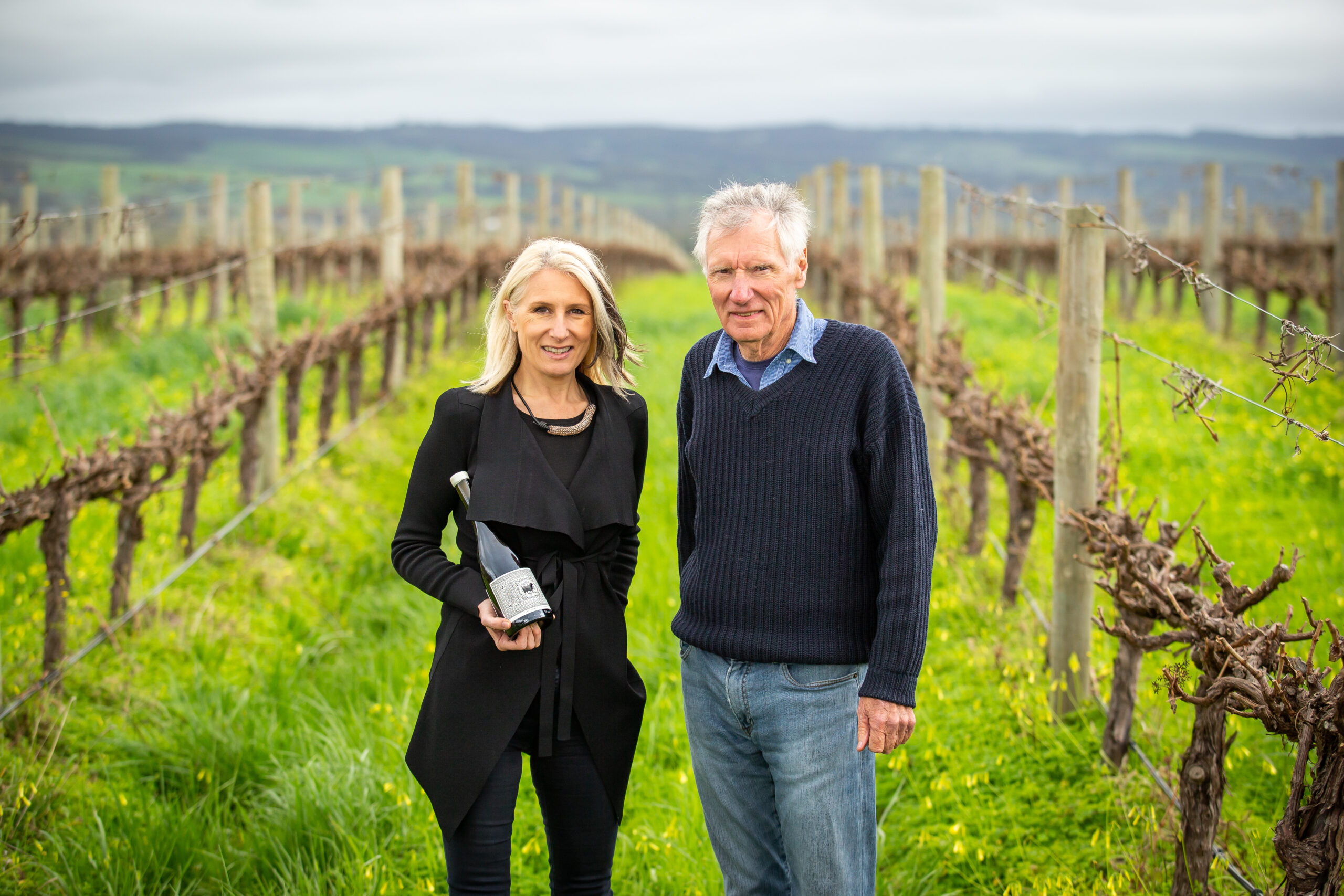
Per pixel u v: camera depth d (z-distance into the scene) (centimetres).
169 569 595
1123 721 363
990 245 2680
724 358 265
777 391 254
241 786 392
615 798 271
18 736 408
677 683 450
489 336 273
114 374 1088
